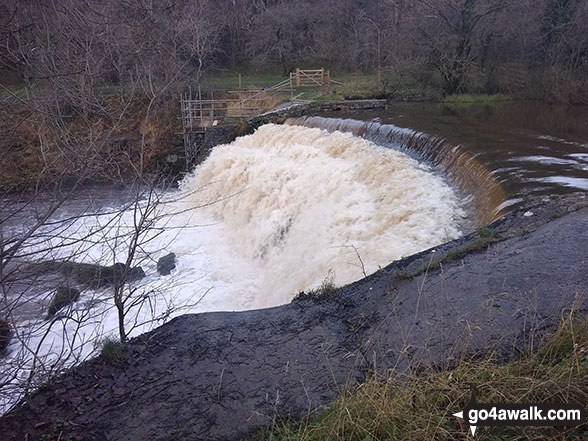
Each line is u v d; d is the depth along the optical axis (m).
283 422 3.80
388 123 14.41
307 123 16.92
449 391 3.48
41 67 5.79
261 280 10.30
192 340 5.09
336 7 36.38
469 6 23.61
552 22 25.94
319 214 10.07
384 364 4.33
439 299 5.10
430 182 9.49
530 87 25.25
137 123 19.31
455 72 24.06
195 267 10.88
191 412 4.06
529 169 9.02
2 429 4.00
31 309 7.07
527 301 4.67
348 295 5.76
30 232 4.69
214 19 26.48
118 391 4.38
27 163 5.68
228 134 19.80
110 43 7.24
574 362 3.45
